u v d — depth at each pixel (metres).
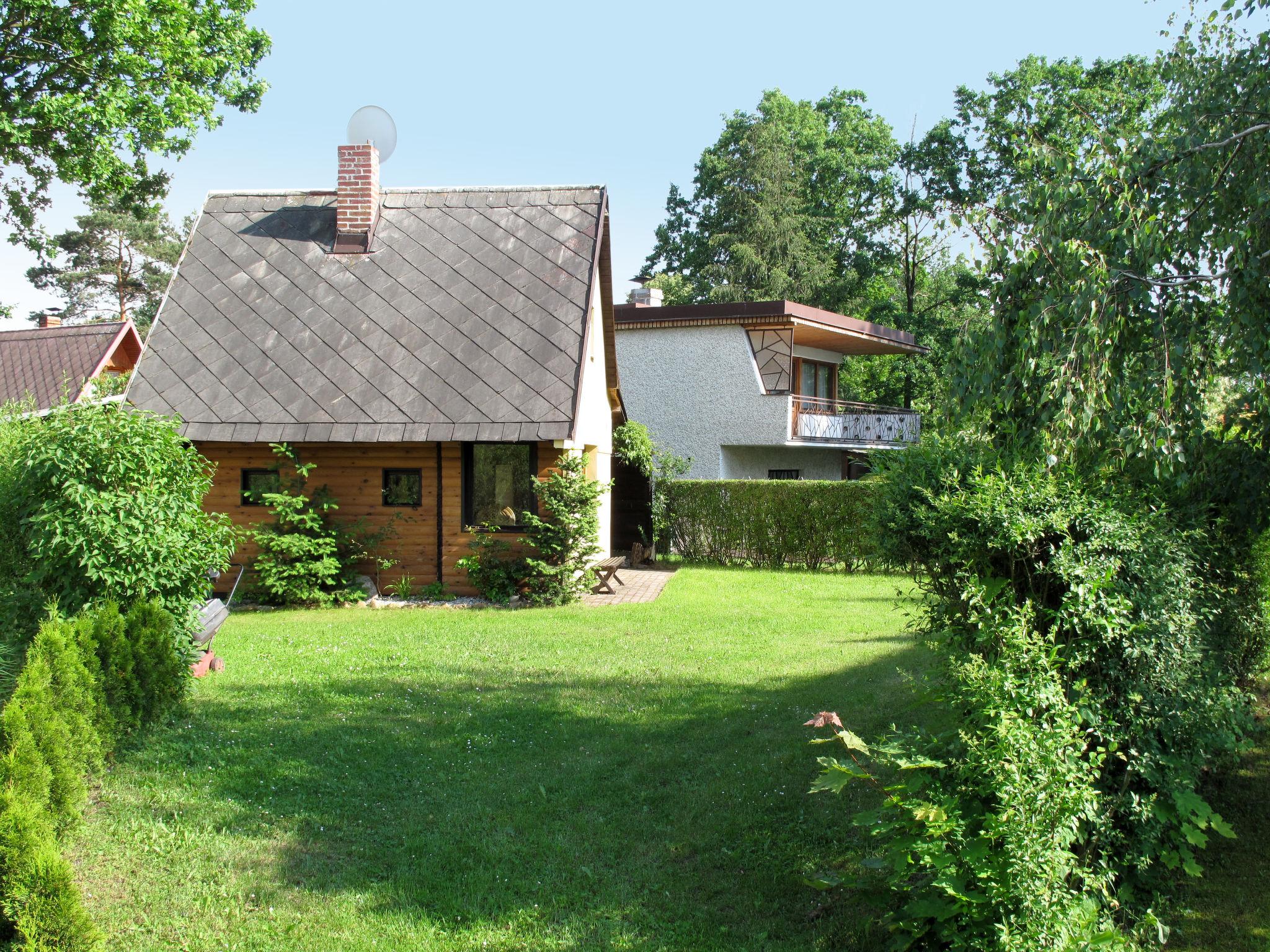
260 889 5.04
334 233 17.73
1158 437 5.00
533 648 10.84
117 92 17.61
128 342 24.47
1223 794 5.74
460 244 17.25
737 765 6.79
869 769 6.58
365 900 4.96
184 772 6.51
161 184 22.55
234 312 16.44
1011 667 4.11
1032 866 3.70
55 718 5.66
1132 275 5.27
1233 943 4.36
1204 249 5.67
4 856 4.38
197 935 4.61
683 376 25.98
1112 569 4.37
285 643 11.14
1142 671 4.54
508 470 15.03
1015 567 4.72
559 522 14.26
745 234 43.03
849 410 30.80
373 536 14.78
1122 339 5.48
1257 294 5.27
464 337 15.58
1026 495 4.60
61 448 7.64
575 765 6.82
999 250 5.82
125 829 5.67
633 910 4.90
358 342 15.70
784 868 5.30
